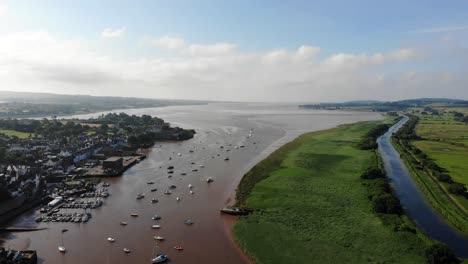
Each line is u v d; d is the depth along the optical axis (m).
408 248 88.06
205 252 90.81
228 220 112.00
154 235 101.44
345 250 87.94
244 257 88.06
